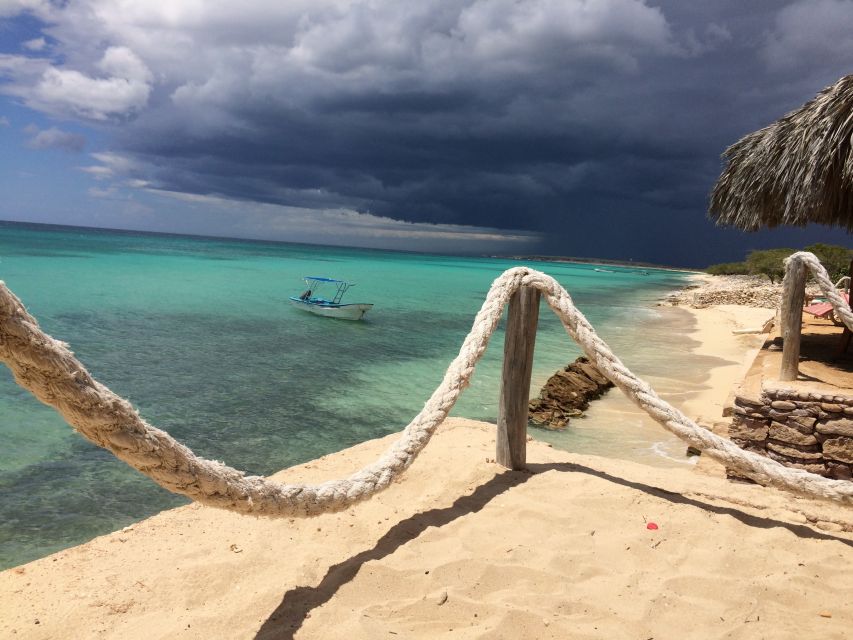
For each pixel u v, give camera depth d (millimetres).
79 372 2158
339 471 5527
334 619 3256
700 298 42031
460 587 3604
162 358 15281
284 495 3250
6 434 8820
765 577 3857
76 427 2248
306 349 18109
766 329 22188
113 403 2287
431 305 34781
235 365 15141
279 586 3543
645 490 5082
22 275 33781
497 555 3969
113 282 33875
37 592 3455
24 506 6680
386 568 3717
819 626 3379
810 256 7094
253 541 4141
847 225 9086
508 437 5422
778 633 3285
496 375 15180
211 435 9688
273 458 8875
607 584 3691
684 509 4656
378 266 90438
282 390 12945
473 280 65562
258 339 19328
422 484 5191
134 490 7293
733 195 10891
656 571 3863
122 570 3723
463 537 4195
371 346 19391
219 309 25688
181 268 50281
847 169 7891
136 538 4188
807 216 9086
